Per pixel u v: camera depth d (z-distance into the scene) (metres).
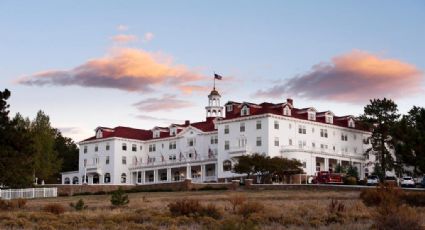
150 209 51.97
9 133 70.06
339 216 40.34
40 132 134.50
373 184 94.25
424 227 32.56
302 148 116.56
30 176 72.44
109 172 143.75
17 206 62.97
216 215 44.75
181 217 42.12
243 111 120.44
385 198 47.62
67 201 76.12
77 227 38.41
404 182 94.62
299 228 35.09
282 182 108.94
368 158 129.50
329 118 127.38
